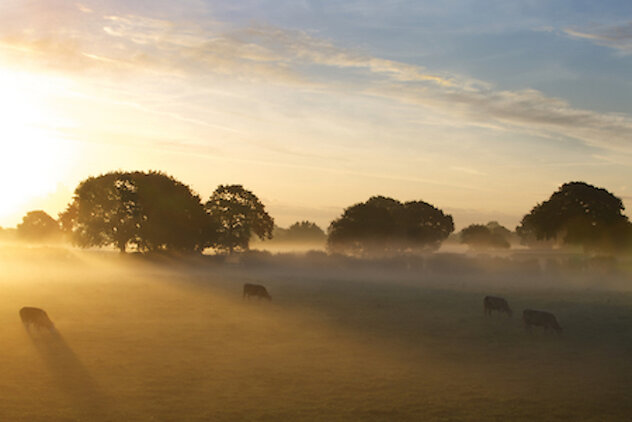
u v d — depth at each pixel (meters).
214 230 77.06
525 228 167.12
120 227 71.50
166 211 72.25
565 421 14.06
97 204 71.31
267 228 86.44
